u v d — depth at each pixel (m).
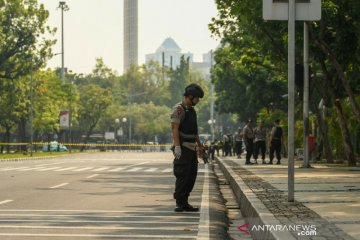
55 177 52.78
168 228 22.83
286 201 25.53
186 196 28.02
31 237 20.66
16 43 144.12
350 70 65.25
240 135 92.12
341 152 74.00
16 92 155.12
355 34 56.28
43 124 172.12
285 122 96.75
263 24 61.78
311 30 56.59
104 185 43.84
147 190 39.72
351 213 21.45
